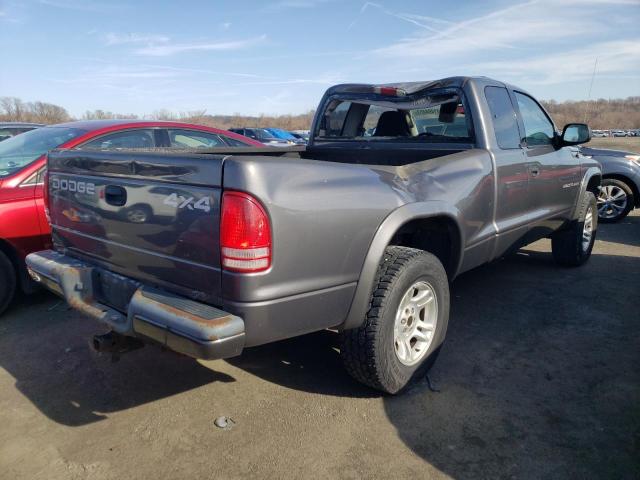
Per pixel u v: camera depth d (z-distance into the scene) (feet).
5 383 10.61
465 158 11.50
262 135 70.18
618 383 10.27
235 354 7.25
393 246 9.91
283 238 7.38
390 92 13.74
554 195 15.51
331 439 8.59
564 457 8.04
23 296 15.81
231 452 8.30
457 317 13.82
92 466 8.01
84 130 16.12
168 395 10.10
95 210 9.26
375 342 8.91
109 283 9.27
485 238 12.05
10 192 13.93
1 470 7.95
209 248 7.36
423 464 7.95
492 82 13.34
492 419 9.09
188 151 12.75
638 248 21.88
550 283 16.72
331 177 8.16
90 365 11.37
